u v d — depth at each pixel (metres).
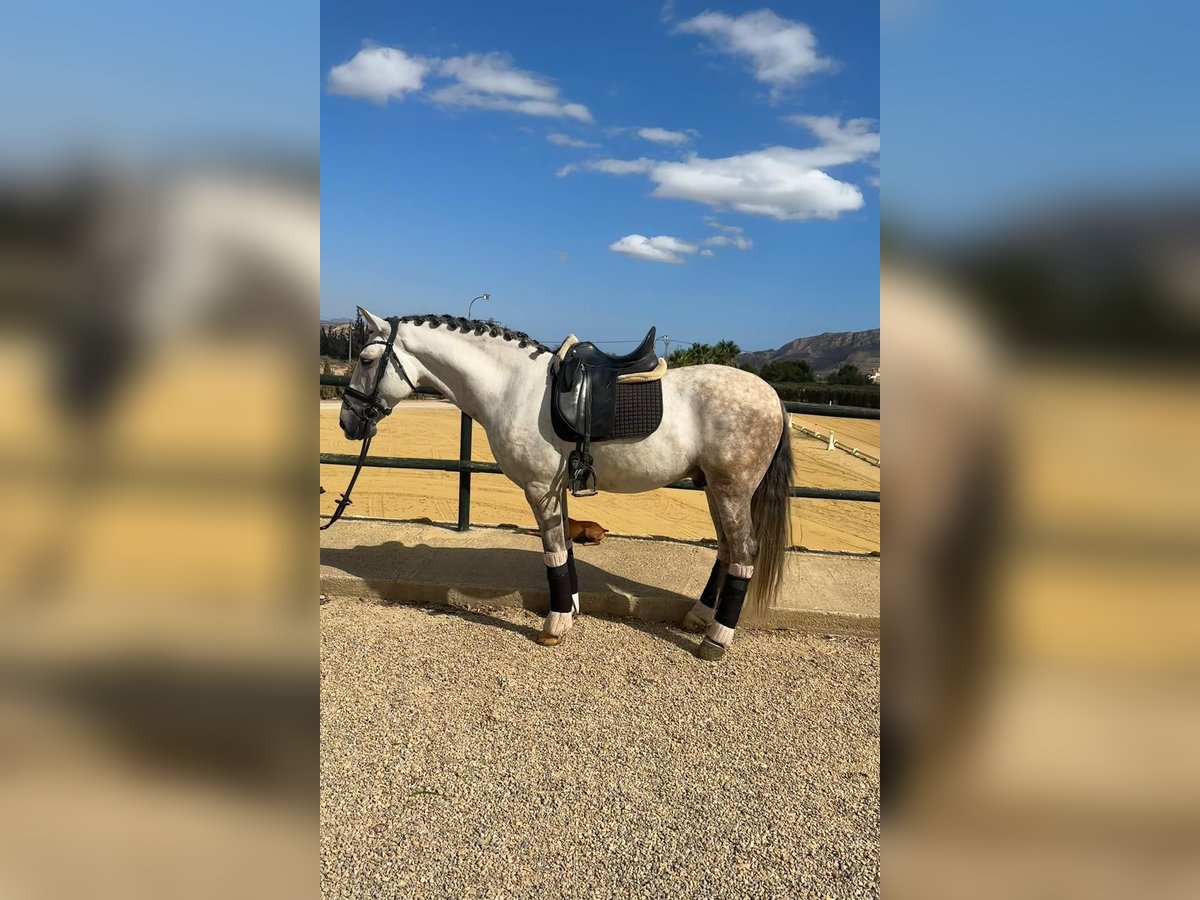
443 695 3.09
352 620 3.82
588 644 3.62
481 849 2.21
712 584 3.75
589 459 3.37
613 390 3.33
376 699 3.04
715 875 2.14
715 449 3.32
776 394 3.45
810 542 6.88
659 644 3.65
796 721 2.97
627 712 3.00
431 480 9.11
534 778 2.55
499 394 3.55
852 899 2.06
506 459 3.53
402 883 2.07
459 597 4.04
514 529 5.21
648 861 2.19
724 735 2.85
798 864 2.19
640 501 8.34
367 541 4.84
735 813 2.40
